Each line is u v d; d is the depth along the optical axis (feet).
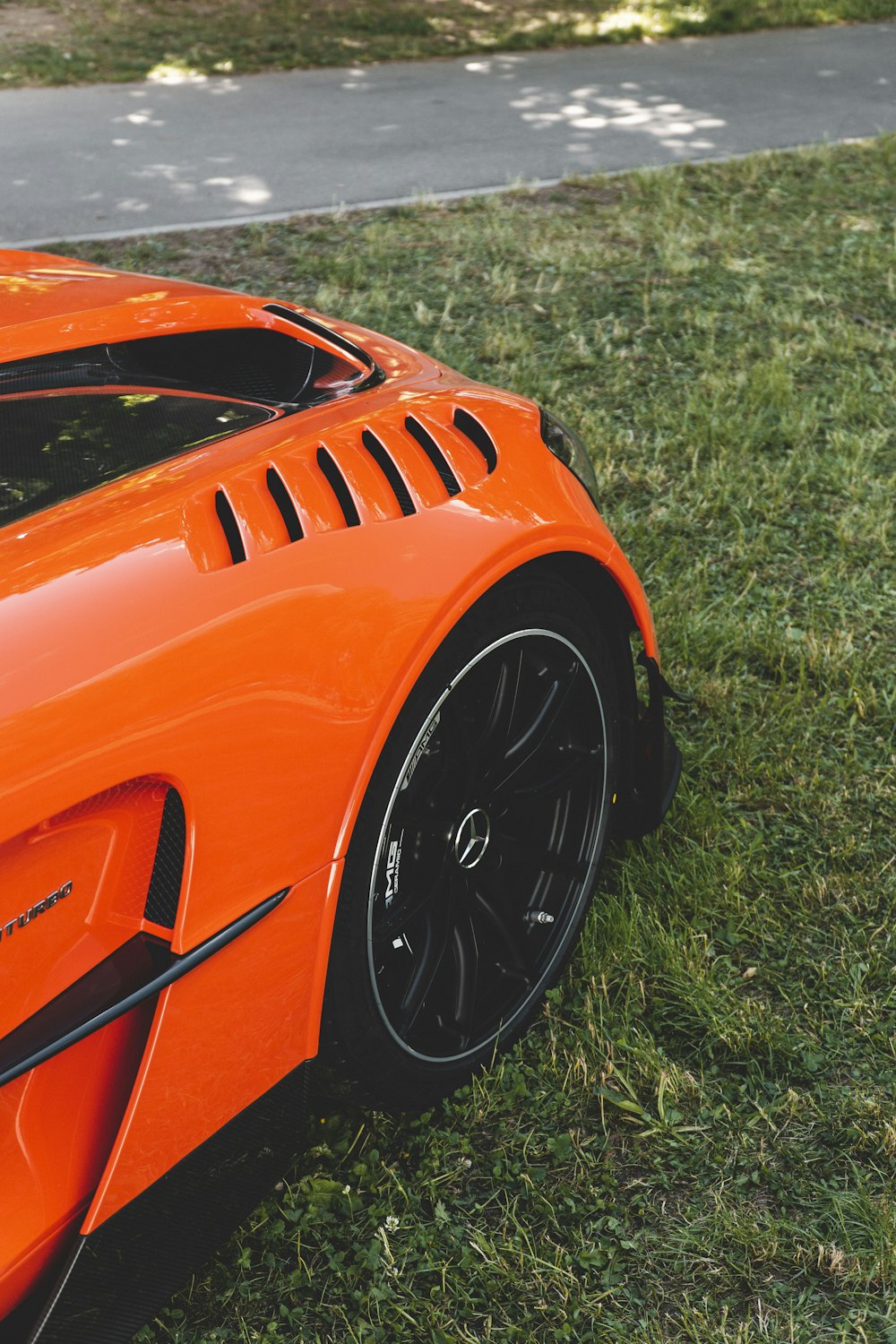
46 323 6.54
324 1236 6.23
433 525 6.12
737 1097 7.00
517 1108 6.91
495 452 7.02
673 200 24.75
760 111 34.22
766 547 12.84
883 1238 6.11
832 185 26.30
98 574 4.89
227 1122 5.25
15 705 4.28
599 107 34.65
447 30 45.78
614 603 7.57
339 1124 6.80
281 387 7.35
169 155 29.53
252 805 4.95
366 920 5.70
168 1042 4.83
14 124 32.68
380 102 35.24
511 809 6.96
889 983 7.73
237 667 4.92
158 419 6.23
